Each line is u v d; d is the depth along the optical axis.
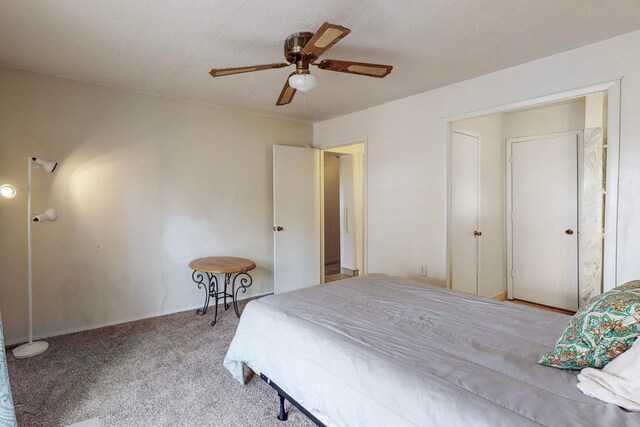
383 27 2.16
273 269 4.52
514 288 4.23
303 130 4.82
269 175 4.47
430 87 3.33
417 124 3.54
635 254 2.22
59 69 2.84
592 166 3.44
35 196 2.92
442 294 2.21
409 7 1.93
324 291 2.31
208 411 1.96
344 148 5.57
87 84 3.14
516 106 2.79
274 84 3.22
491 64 2.76
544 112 3.93
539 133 3.97
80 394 2.12
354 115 4.28
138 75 2.98
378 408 1.21
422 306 1.97
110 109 3.27
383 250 3.94
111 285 3.31
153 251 3.55
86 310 3.18
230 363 2.18
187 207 3.78
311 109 4.14
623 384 1.02
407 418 1.12
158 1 1.85
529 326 1.63
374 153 4.02
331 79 3.09
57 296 3.04
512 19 2.07
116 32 2.21
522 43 2.39
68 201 3.07
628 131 2.24
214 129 3.96
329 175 6.70
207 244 3.93
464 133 3.67
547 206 3.92
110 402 2.04
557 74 2.56
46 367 2.46
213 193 3.96
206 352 2.72
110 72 2.91
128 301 3.41
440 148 3.34
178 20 2.06
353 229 5.79
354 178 5.74
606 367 1.12
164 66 2.78
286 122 4.63
